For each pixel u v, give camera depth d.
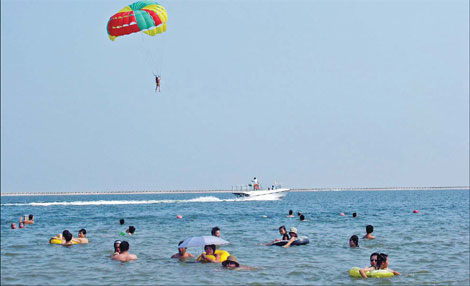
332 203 102.12
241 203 97.94
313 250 25.41
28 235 33.91
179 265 21.08
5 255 23.84
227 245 27.36
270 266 20.88
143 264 21.38
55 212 69.44
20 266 20.92
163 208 79.31
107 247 26.64
